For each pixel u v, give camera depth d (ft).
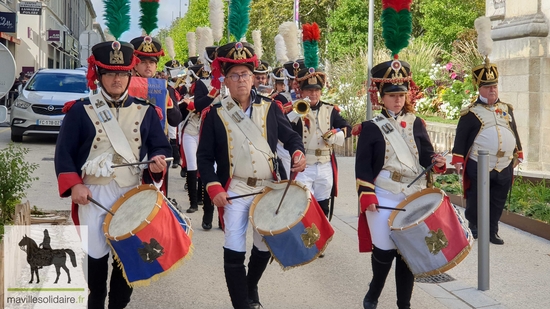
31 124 51.34
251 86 15.53
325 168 22.02
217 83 15.76
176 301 17.52
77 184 13.16
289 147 15.67
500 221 27.78
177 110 22.36
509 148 23.66
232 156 15.23
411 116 16.06
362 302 17.69
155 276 12.83
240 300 14.85
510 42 38.09
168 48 47.93
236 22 17.66
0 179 22.11
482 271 18.66
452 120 51.57
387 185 15.55
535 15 36.55
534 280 19.61
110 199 13.64
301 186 15.08
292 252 14.21
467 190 24.40
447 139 43.62
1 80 23.27
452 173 35.42
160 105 21.15
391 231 14.82
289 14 102.06
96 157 13.52
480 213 18.60
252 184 15.25
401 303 15.66
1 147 49.42
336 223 27.61
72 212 13.83
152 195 13.42
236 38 17.70
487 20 23.86
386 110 16.01
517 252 22.80
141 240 12.67
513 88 37.93
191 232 13.67
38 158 44.60
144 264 12.76
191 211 29.45
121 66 13.53
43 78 55.31
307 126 21.79
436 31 86.02
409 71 16.03
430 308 17.28
